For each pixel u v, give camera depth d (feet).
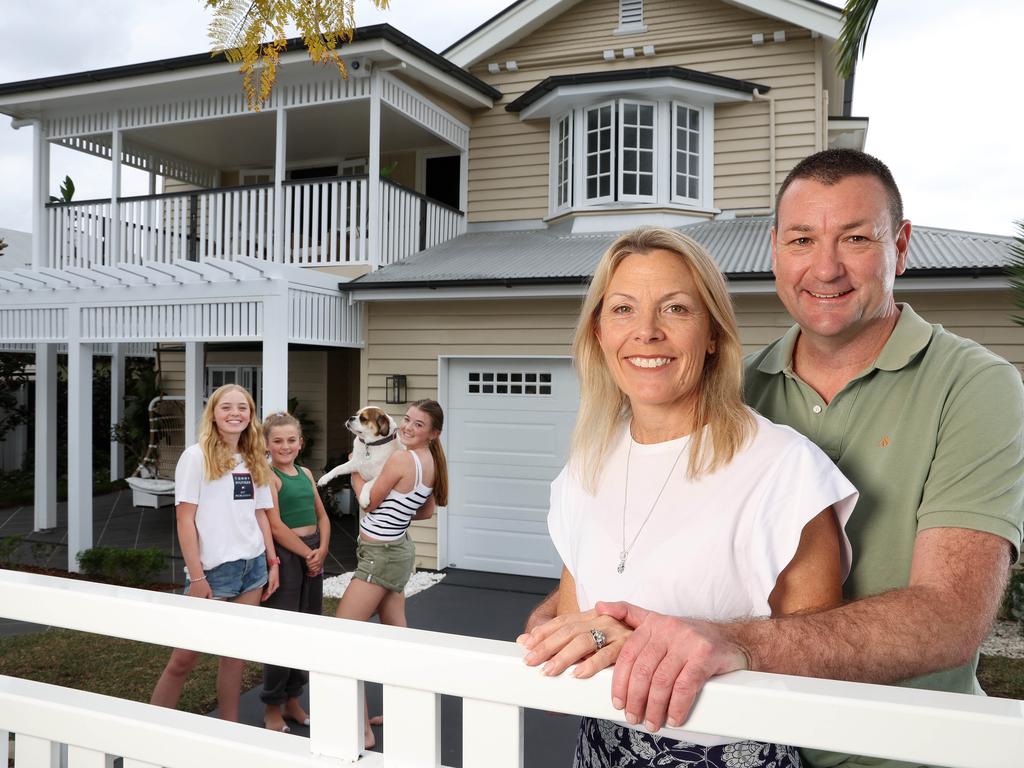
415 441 14.67
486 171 37.86
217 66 30.07
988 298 23.52
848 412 5.45
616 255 5.12
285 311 25.39
